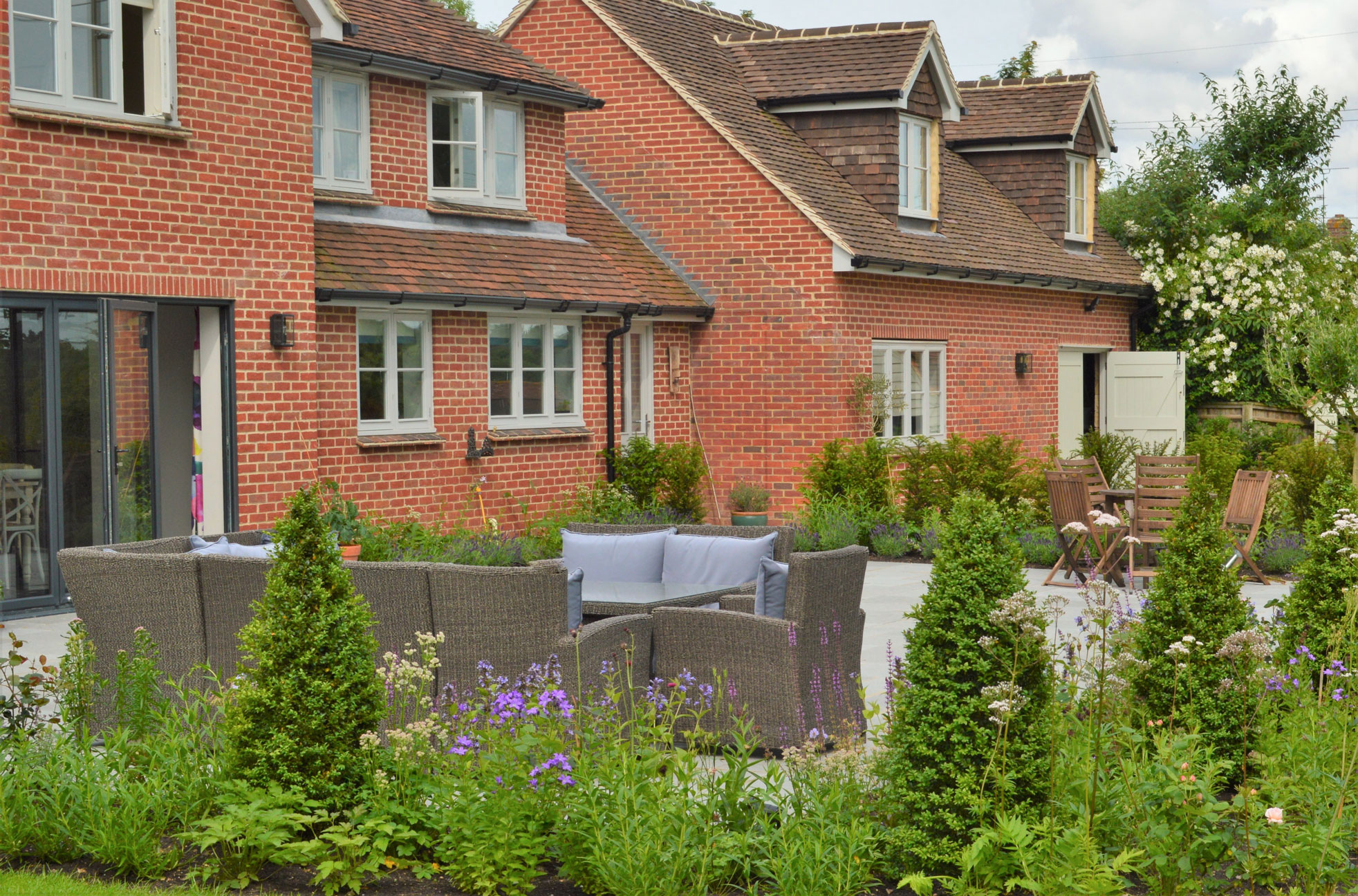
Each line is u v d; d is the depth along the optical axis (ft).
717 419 61.77
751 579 32.14
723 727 24.89
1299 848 16.60
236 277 40.91
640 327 60.18
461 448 51.42
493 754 18.34
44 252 36.06
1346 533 24.48
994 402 71.05
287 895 17.39
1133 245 87.25
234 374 40.93
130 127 37.63
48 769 19.29
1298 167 93.04
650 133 62.64
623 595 29.40
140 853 18.06
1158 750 18.47
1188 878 16.76
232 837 17.39
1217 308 81.61
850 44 67.36
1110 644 22.53
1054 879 15.87
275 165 41.93
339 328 46.57
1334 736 20.04
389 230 50.21
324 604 19.07
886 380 62.54
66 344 37.35
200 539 28.63
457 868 17.49
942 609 17.69
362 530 43.57
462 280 50.24
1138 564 46.80
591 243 59.36
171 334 46.01
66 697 21.93
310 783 18.60
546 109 57.82
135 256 38.17
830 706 25.34
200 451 41.47
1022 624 16.92
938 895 17.07
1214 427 80.33
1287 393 61.36
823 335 59.26
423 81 52.06
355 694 19.15
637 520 55.31
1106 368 82.43
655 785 17.49
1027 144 77.92
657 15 69.05
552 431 55.36
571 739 19.54
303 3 42.29
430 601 23.62
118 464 38.70
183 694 21.80
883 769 18.20
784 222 59.77
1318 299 81.30
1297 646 24.48
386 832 17.80
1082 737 18.93
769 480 60.70
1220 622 21.12
